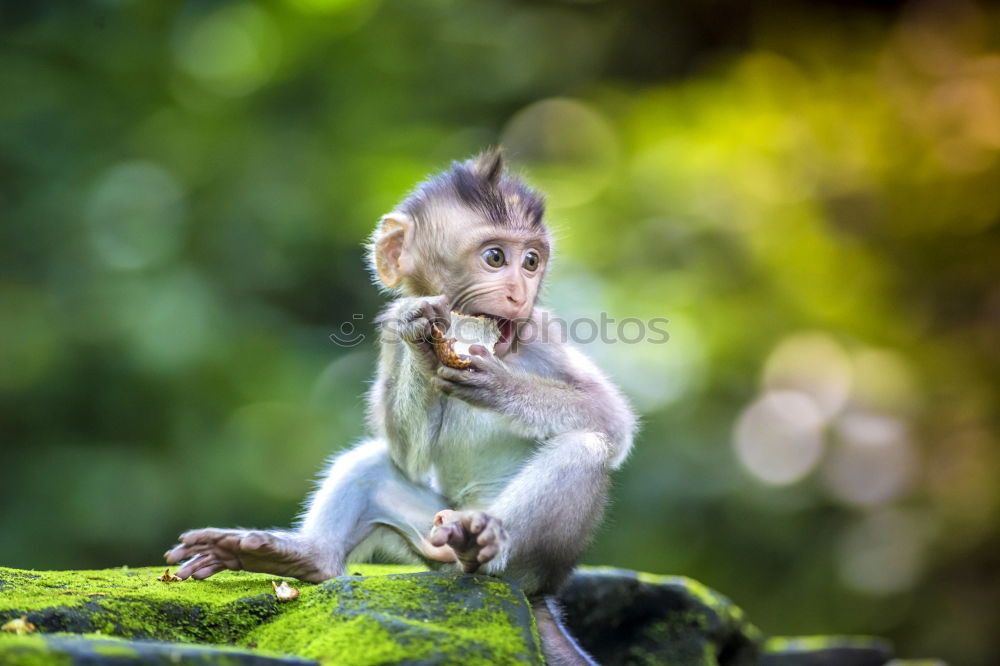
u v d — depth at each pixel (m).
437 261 7.89
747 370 17.03
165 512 14.90
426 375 7.05
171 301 15.14
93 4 16.69
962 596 16.14
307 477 15.37
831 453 16.56
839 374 17.16
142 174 16.52
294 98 18.23
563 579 7.12
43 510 14.77
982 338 17.59
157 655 5.02
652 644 8.54
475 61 20.52
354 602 6.20
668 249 17.64
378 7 19.05
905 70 19.73
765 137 18.97
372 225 16.34
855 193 18.64
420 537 7.34
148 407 15.56
